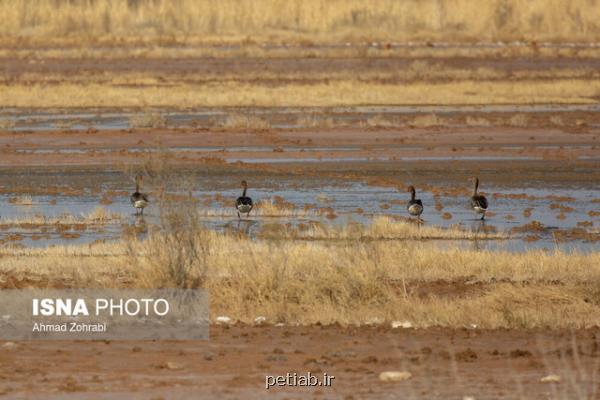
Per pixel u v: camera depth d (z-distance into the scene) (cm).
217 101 9044
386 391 1950
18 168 6128
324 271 3067
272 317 2734
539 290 3048
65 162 6338
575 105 9206
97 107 8806
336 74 11119
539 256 3566
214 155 6612
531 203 5197
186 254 3038
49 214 4731
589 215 4888
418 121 7988
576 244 4169
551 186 5734
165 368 2141
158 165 4375
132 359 2227
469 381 2036
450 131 7631
